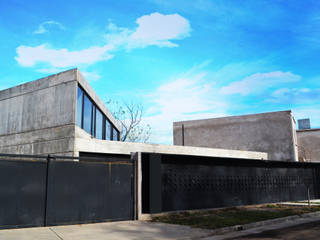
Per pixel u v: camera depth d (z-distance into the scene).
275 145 35.00
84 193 10.38
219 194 15.53
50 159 9.88
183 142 40.22
